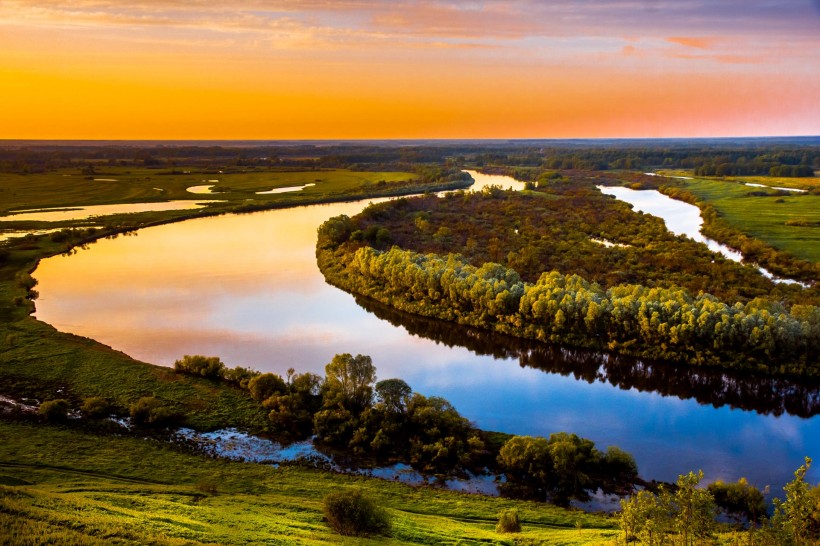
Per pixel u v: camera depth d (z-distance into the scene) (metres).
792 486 39.16
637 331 89.44
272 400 69.75
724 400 78.81
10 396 70.94
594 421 72.12
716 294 109.38
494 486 57.88
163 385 75.31
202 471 57.44
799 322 85.06
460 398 77.50
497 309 99.38
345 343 95.62
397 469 60.19
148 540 37.81
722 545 40.75
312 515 47.56
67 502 43.81
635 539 42.41
